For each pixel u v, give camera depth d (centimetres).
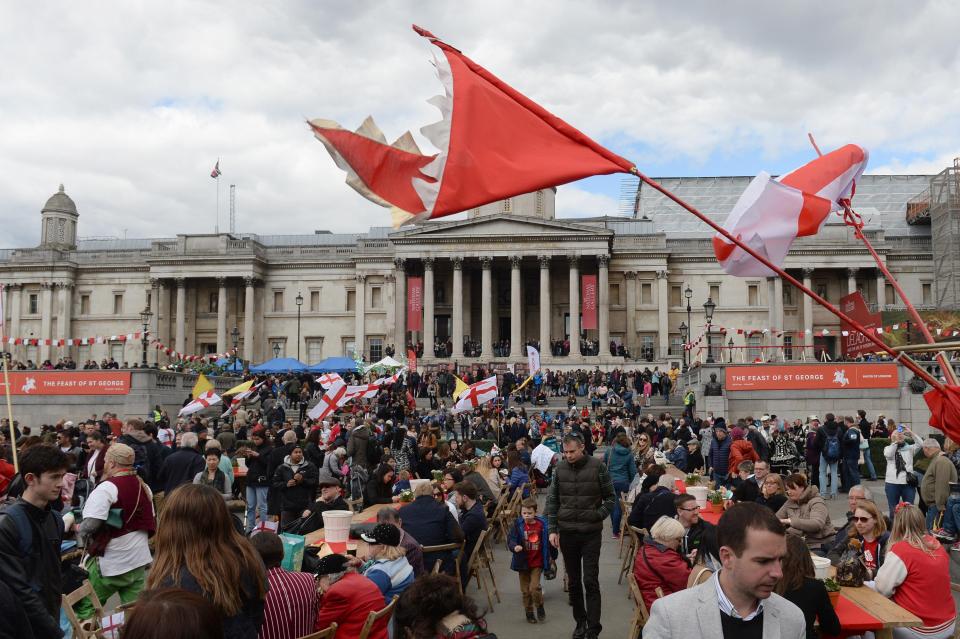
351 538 1337
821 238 8462
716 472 2633
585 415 4753
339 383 2909
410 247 8294
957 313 5375
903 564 949
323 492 1544
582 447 1239
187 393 5797
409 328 7944
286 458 1867
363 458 2444
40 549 800
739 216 985
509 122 847
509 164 834
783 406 4869
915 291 8481
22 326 9375
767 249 981
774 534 490
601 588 1641
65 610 877
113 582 1087
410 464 2605
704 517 1534
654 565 1041
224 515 606
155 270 8981
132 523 1099
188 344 9181
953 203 8025
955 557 1620
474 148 837
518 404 6300
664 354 8525
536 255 8169
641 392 6706
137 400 5222
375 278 9094
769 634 500
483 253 8212
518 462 2191
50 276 9362
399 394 5194
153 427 2181
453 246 8238
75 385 5272
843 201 1038
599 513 1220
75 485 1938
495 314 8906
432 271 8294
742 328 8725
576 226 8125
